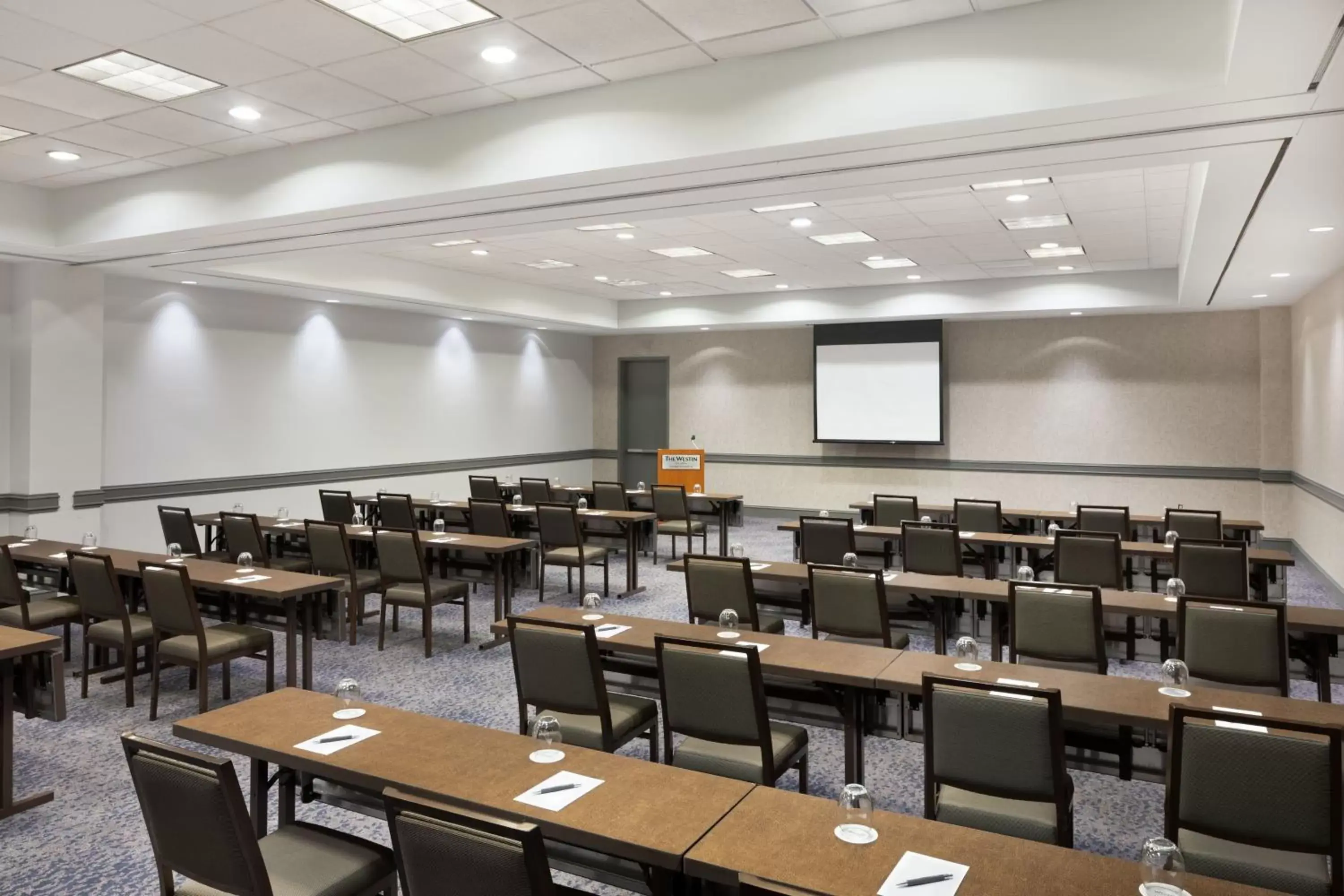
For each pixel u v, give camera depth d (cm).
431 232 676
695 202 583
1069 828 267
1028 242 908
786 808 219
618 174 512
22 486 819
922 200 727
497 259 1048
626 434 1599
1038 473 1251
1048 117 404
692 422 1517
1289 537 1095
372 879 243
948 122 414
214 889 227
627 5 399
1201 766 244
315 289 982
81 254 758
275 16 408
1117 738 331
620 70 479
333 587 528
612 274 1152
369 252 988
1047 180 662
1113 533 592
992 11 405
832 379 1354
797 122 450
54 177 684
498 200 575
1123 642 527
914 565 657
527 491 1026
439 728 278
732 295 1350
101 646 558
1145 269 1081
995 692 268
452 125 550
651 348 1557
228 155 629
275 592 503
